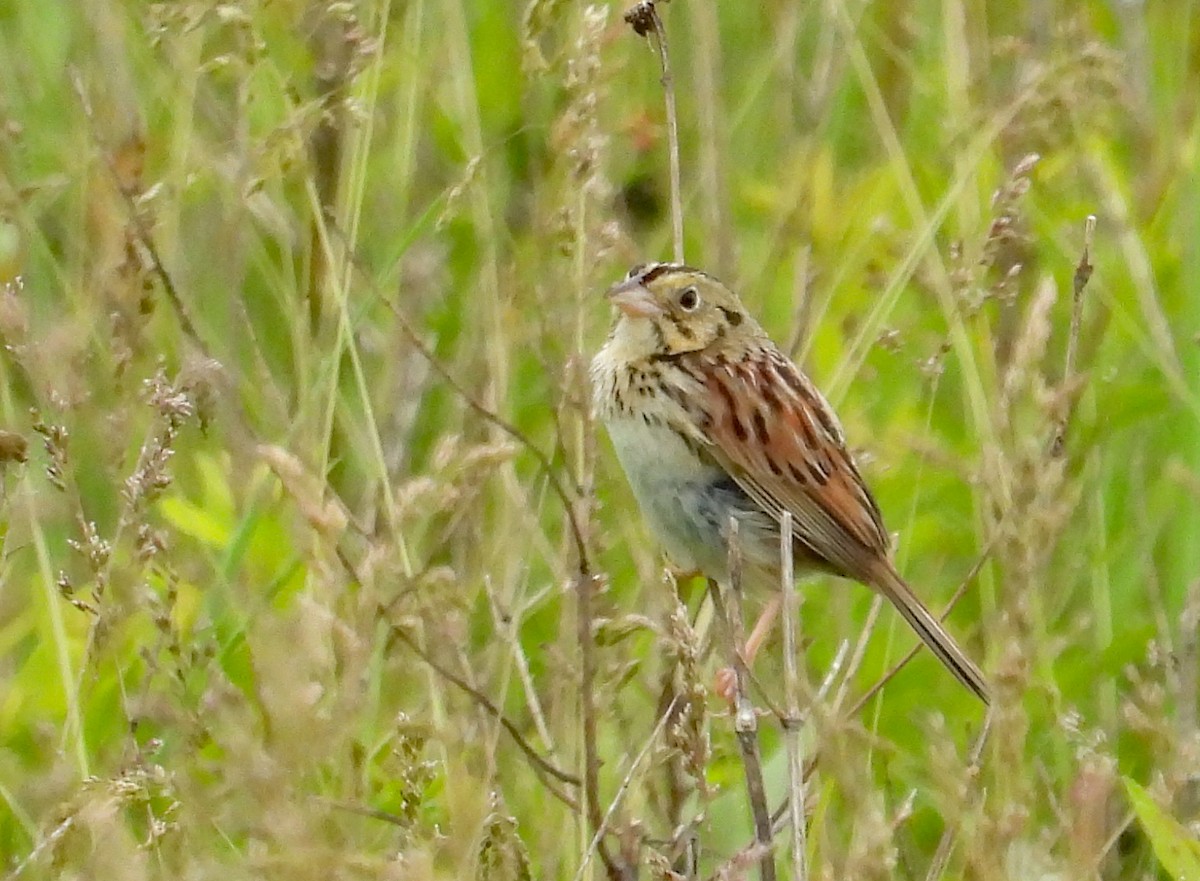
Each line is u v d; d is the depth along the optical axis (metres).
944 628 9.80
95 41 11.61
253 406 10.80
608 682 8.73
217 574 9.45
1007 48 12.77
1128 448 11.77
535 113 11.88
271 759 6.53
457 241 12.16
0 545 9.03
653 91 13.12
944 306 10.77
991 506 9.17
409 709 9.01
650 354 10.01
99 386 10.55
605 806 9.00
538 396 11.49
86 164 10.71
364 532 8.88
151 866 7.40
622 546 10.95
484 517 10.52
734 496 9.97
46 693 9.21
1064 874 7.68
